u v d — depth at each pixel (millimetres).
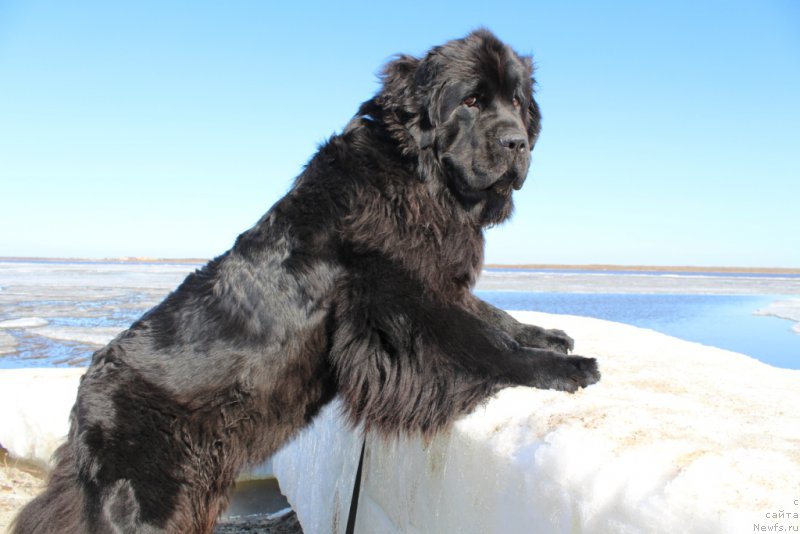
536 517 2059
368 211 3086
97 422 2838
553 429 2215
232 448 3062
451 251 3234
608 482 1817
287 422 3223
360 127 3383
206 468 3002
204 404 2967
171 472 2885
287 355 3084
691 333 12852
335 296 3137
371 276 3064
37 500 2834
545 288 31797
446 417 2807
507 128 3289
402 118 3279
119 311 16469
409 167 3223
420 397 2930
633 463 1832
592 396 2639
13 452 5375
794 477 1651
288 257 3107
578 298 23875
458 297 3270
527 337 3541
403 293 3027
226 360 2990
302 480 4633
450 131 3268
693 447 1898
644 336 4492
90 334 11867
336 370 3186
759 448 1883
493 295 25203
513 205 3770
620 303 21312
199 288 3221
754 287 39188
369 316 3053
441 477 2729
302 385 3193
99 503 2727
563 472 1967
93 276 41188
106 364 3010
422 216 3160
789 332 12969
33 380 5461
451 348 2938
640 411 2338
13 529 2807
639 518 1679
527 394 2742
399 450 3119
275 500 5504
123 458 2799
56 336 11594
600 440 2016
